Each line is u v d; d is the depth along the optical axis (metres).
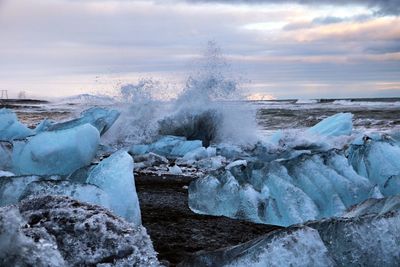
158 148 11.55
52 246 1.98
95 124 11.01
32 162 5.91
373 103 44.41
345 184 5.19
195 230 4.29
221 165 9.02
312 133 13.40
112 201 3.89
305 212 4.79
